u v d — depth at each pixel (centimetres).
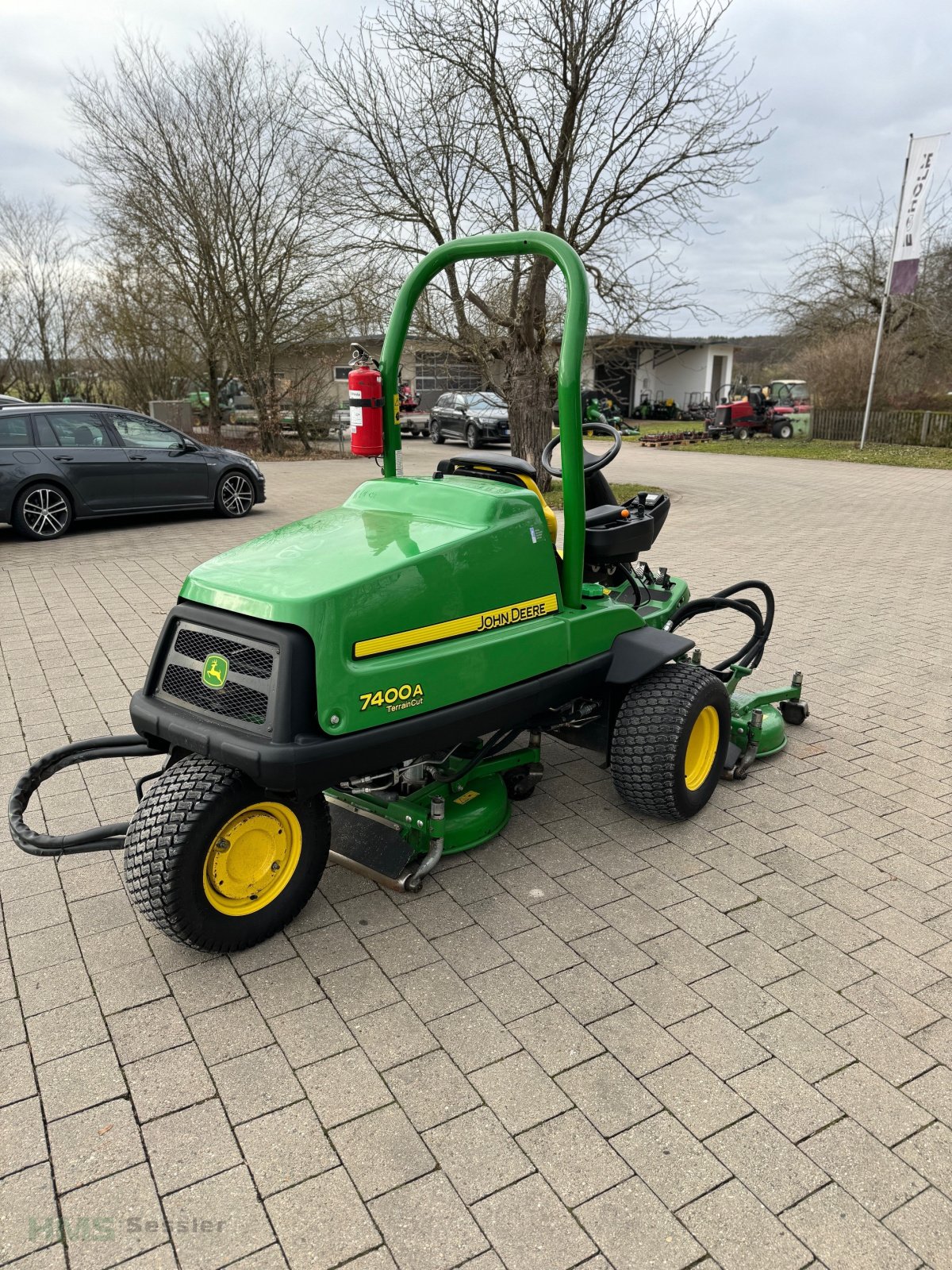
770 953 284
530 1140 213
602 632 342
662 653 343
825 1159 209
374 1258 185
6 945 290
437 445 2480
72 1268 183
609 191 1236
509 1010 258
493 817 348
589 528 380
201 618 274
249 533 1027
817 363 2689
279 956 284
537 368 1253
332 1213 195
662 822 370
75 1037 249
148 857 255
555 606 326
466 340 1289
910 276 2139
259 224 1873
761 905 311
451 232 1280
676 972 275
